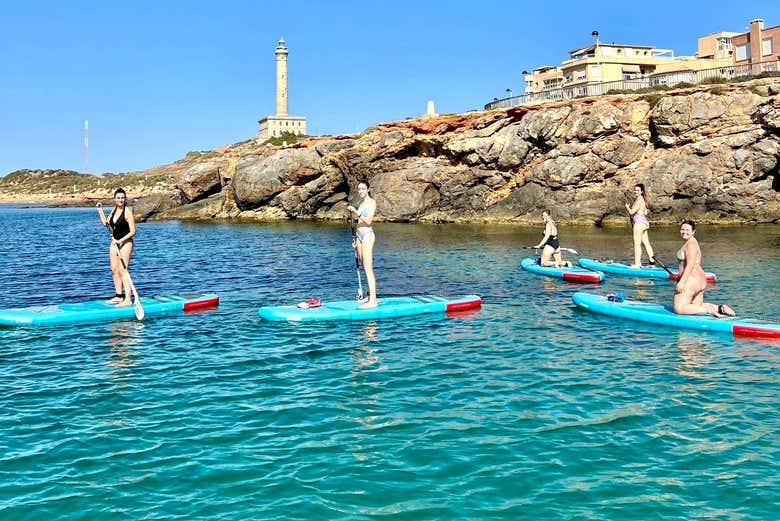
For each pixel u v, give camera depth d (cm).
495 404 943
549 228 2412
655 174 4631
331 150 6569
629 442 797
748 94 4412
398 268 2658
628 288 2014
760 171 4344
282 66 17575
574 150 4906
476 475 710
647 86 5572
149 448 794
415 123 5916
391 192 5931
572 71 7225
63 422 889
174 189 8394
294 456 764
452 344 1320
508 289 2044
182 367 1163
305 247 3778
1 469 740
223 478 709
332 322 1547
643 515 623
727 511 629
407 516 625
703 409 909
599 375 1084
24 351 1287
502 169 5425
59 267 2917
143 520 624
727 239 3431
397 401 962
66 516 634
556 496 662
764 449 771
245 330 1473
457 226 5200
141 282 2409
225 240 4472
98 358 1232
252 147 16850
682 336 1355
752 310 1585
